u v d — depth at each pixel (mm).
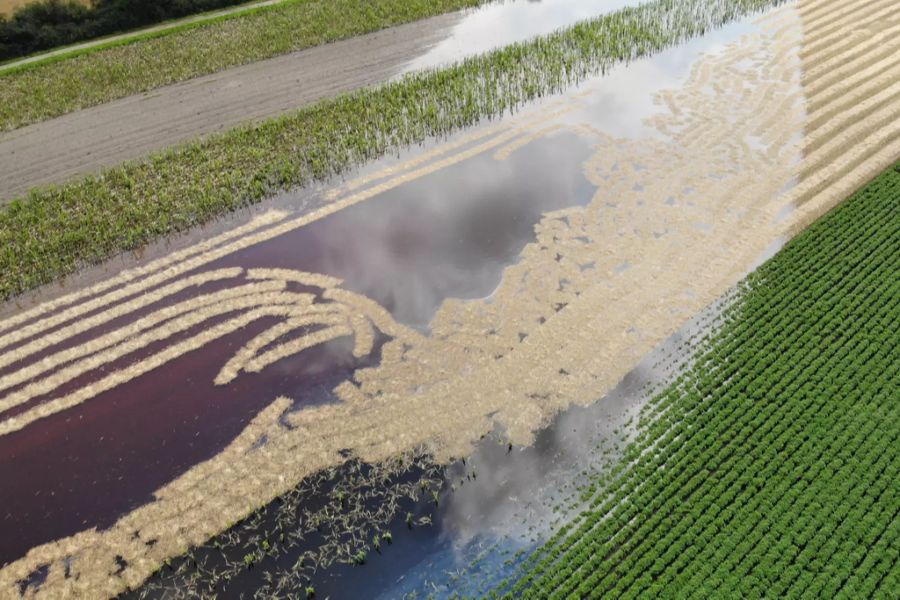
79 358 16406
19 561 12289
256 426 14461
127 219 20703
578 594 11180
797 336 15398
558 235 19219
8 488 13602
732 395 14273
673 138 23109
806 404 13820
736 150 22141
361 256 19062
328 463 13711
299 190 22000
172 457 13984
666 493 12586
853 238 17875
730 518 12078
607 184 21094
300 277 18406
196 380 15672
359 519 12742
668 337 15805
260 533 12609
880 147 21750
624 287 17219
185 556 12297
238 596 11672
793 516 11922
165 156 23594
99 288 18469
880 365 14383
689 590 11070
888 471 12438
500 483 13164
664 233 18906
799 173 20781
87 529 12773
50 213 21109
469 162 22969
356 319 16969
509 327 16391
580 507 12633
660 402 14352
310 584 11766
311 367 15781
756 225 18812
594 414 14281
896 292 16078
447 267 18453
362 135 24125
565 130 24219
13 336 17047
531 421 14195
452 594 11477
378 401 14836
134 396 15391
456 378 15219
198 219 20766
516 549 12094
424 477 13336
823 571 11156
